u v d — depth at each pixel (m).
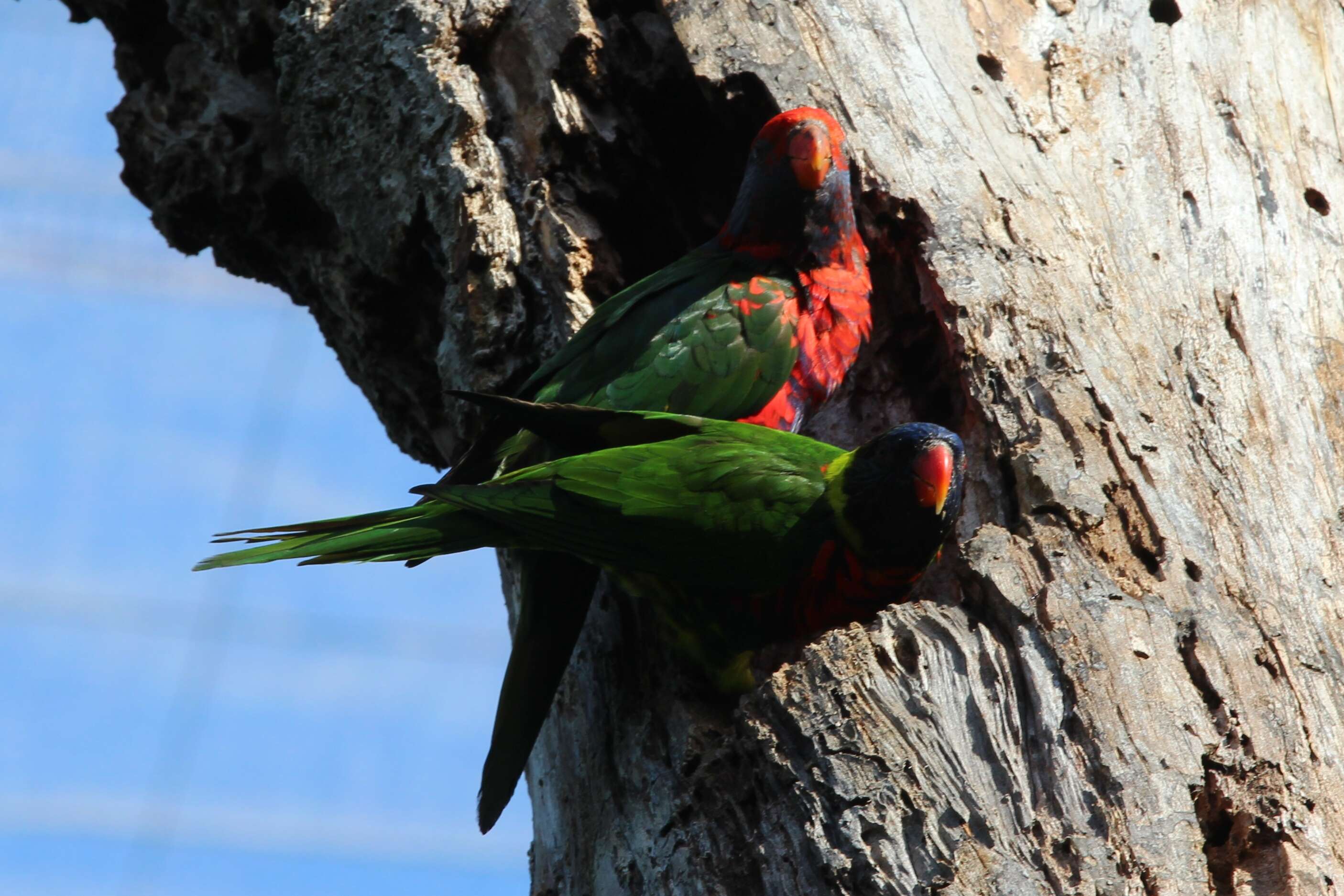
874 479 7.18
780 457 7.51
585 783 7.66
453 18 9.44
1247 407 7.84
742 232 8.90
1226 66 9.34
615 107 9.27
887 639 6.32
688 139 9.61
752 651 7.87
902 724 6.02
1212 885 5.89
